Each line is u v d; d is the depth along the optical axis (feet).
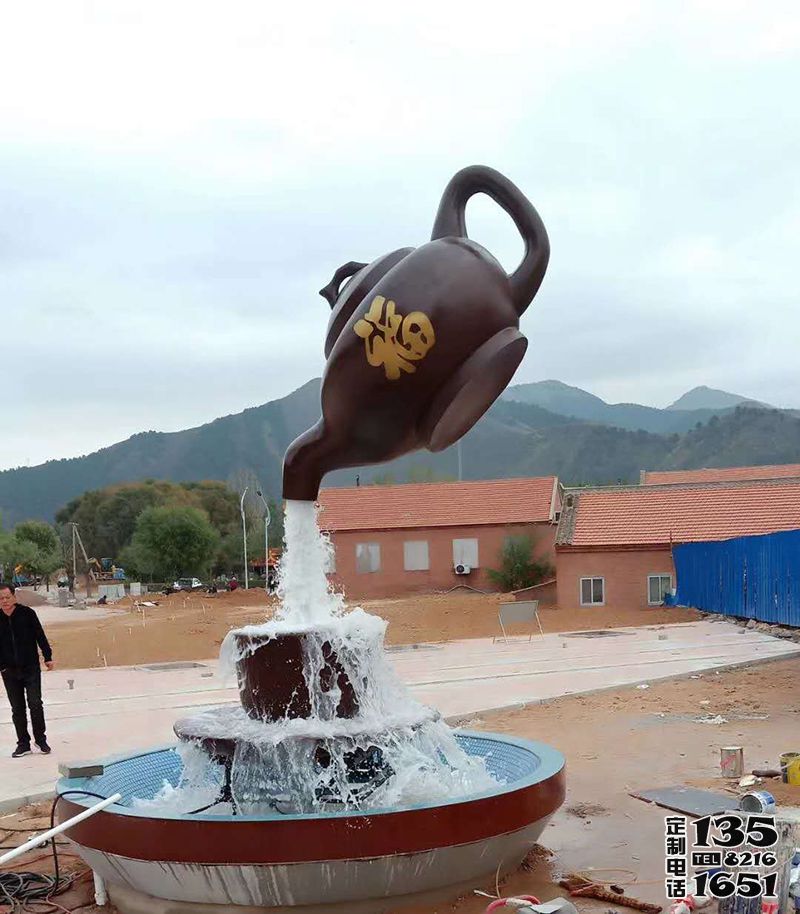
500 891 20.53
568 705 45.44
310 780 21.50
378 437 23.31
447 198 23.93
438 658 67.77
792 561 77.61
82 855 20.99
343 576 132.16
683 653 65.21
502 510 129.70
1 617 36.50
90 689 56.65
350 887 18.79
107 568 313.73
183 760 23.99
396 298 22.15
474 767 24.59
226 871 18.51
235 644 23.25
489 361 21.88
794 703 44.37
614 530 112.57
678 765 31.99
